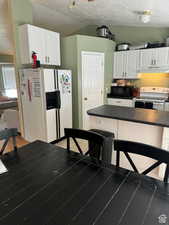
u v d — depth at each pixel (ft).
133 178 3.88
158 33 14.05
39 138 11.28
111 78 15.56
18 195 3.36
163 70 13.12
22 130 12.31
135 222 2.70
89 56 13.20
